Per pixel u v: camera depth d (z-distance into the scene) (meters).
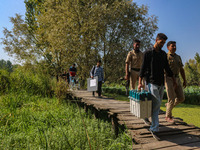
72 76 11.62
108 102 6.46
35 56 18.45
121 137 3.89
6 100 6.79
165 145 2.93
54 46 13.94
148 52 3.23
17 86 8.52
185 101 9.98
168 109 4.06
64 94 8.16
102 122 5.28
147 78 3.27
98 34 13.51
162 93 3.29
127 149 3.30
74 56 13.43
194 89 11.39
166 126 3.78
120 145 3.42
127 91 12.26
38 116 5.51
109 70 13.75
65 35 13.08
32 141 3.79
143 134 3.38
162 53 3.28
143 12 14.09
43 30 16.70
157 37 3.20
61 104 7.36
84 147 3.37
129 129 3.61
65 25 13.16
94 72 7.92
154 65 3.18
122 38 13.80
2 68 9.44
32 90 8.70
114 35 13.99
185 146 2.89
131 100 3.46
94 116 5.89
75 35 13.16
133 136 3.28
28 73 9.93
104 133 4.41
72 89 10.60
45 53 17.27
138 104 3.11
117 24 13.73
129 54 5.16
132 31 13.70
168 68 3.37
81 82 14.53
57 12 13.81
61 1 14.41
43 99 8.02
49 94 8.84
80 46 13.21
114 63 13.69
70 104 7.75
